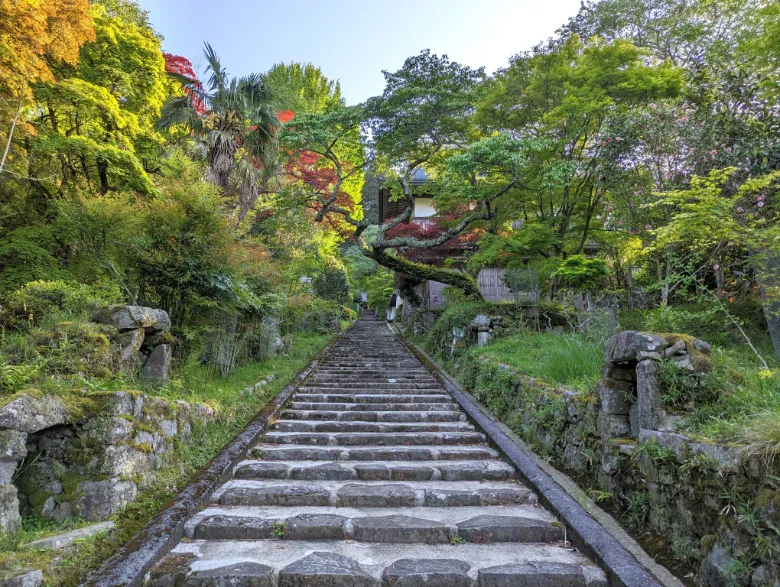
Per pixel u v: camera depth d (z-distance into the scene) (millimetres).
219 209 6328
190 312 6223
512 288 11062
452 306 12039
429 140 12117
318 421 6316
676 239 5125
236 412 5848
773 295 4703
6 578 2148
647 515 3047
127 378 4293
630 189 8016
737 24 9148
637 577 2486
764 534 2078
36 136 7277
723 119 6512
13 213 8523
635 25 11984
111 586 2357
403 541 3277
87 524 2959
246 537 3289
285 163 13156
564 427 4559
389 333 19875
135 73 10156
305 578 2680
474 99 10828
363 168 13125
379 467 4641
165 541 2941
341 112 11227
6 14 5406
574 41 10250
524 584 2682
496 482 4430
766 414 2545
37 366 3402
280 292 9469
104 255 5883
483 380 7195
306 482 4355
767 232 4309
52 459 3141
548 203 11312
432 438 5691
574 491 3873
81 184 9227
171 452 4078
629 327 7805
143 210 5812
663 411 3076
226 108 10070
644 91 9000
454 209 12352
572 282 9359
